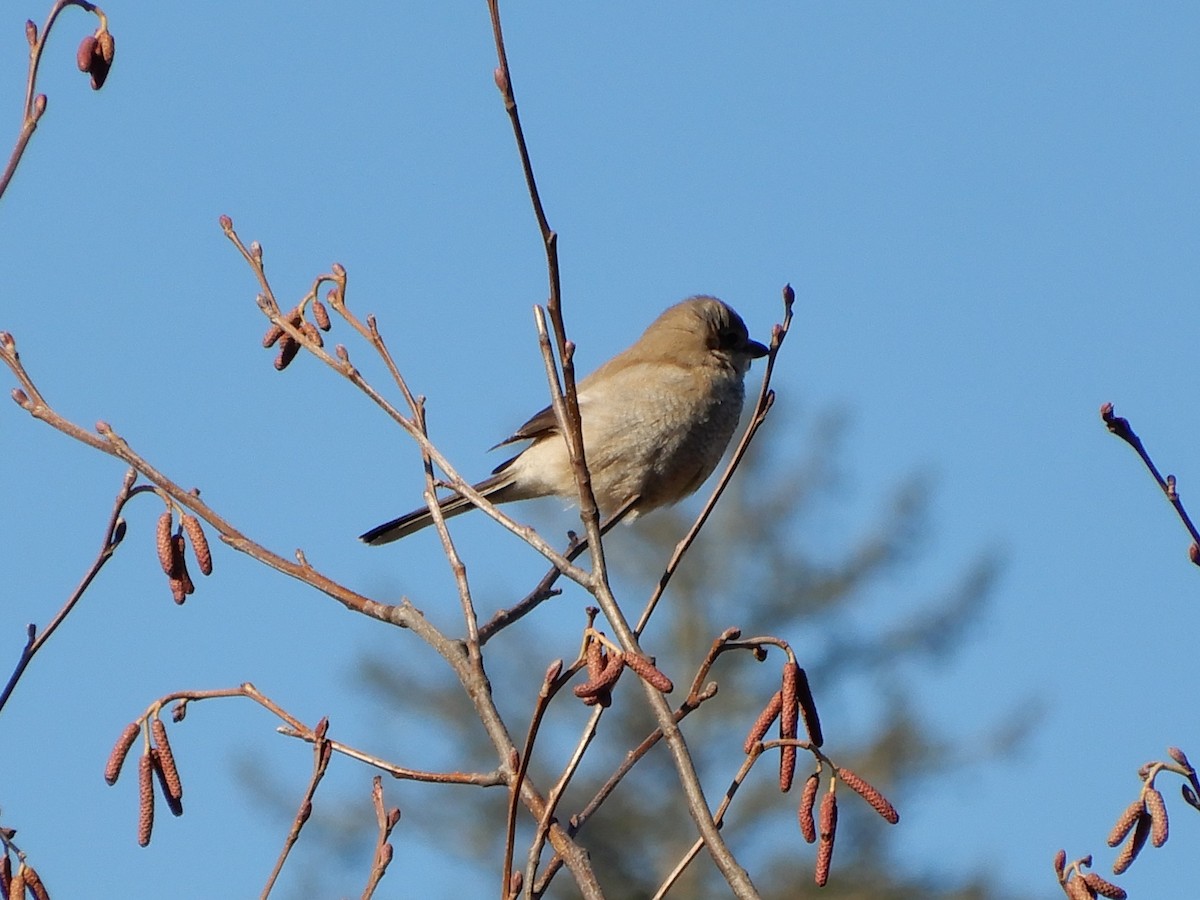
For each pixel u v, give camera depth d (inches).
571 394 224.2
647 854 825.5
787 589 914.1
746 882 200.8
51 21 233.5
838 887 801.6
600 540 223.8
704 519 228.1
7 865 209.3
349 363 251.4
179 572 238.2
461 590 238.5
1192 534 216.8
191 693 220.1
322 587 245.8
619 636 216.5
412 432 244.5
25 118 230.5
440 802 855.1
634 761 218.2
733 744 857.5
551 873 207.0
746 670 891.4
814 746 205.5
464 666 233.8
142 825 215.9
